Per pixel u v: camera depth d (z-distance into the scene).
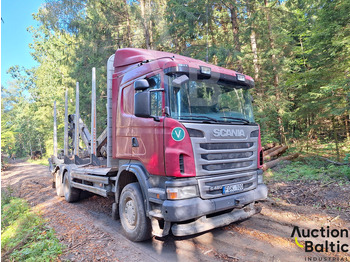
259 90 12.20
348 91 8.05
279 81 12.30
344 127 11.27
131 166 4.30
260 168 4.56
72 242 4.45
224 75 4.32
